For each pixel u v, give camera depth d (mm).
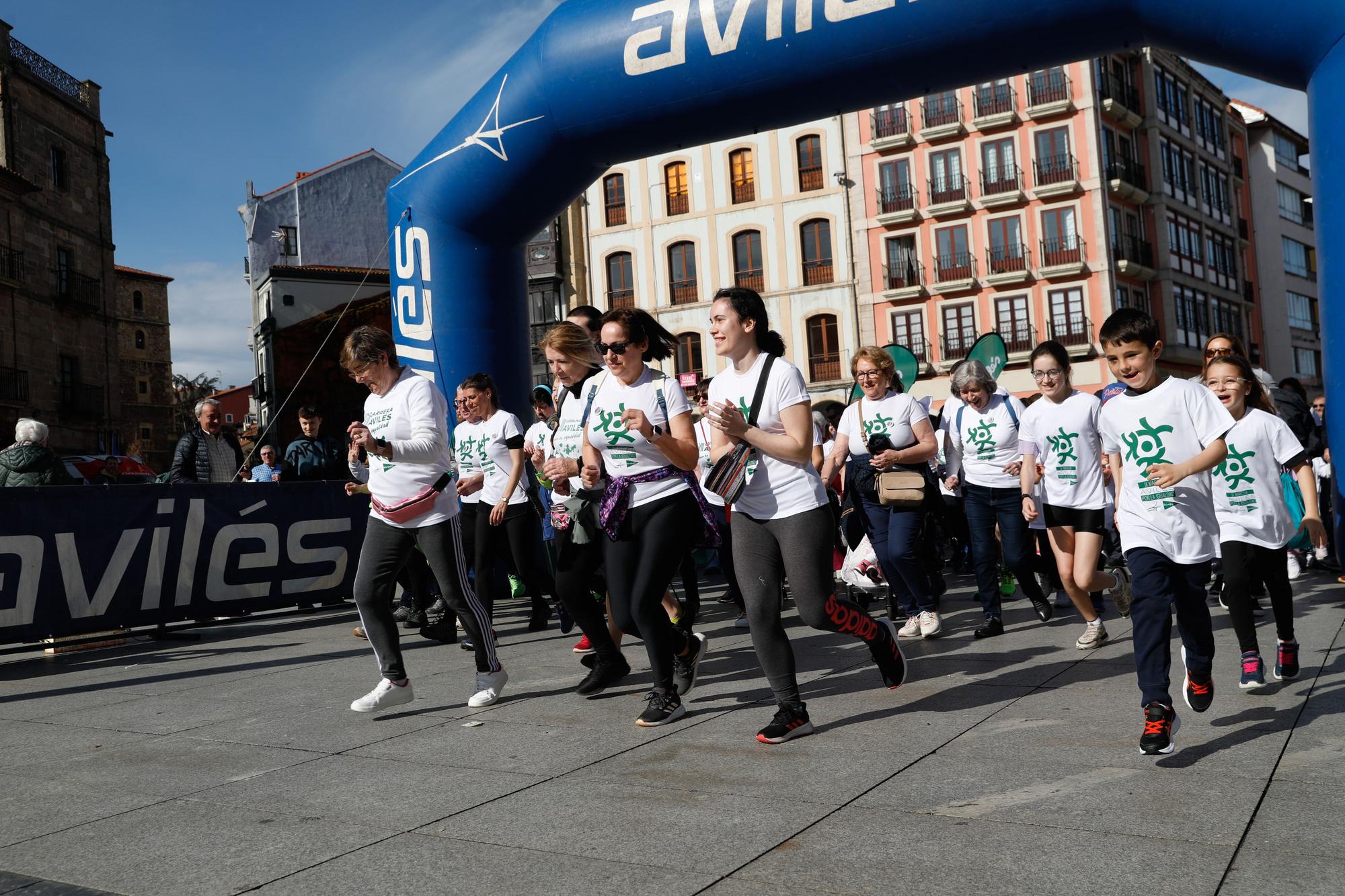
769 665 4113
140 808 3449
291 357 31969
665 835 2951
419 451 4695
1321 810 2926
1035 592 6965
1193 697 3990
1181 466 3680
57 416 33312
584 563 4926
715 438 4508
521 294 10305
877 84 8398
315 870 2791
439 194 9867
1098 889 2441
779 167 39406
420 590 8094
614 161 9602
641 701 4914
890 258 38875
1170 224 42656
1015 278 37500
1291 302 57250
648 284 40562
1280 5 7203
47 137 33625
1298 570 8906
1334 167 7188
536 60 9203
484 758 3934
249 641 7879
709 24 8492
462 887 2631
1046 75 37844
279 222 39812
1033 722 4137
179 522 8141
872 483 6484
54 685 6230
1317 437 9680
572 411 5383
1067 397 5844
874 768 3566
